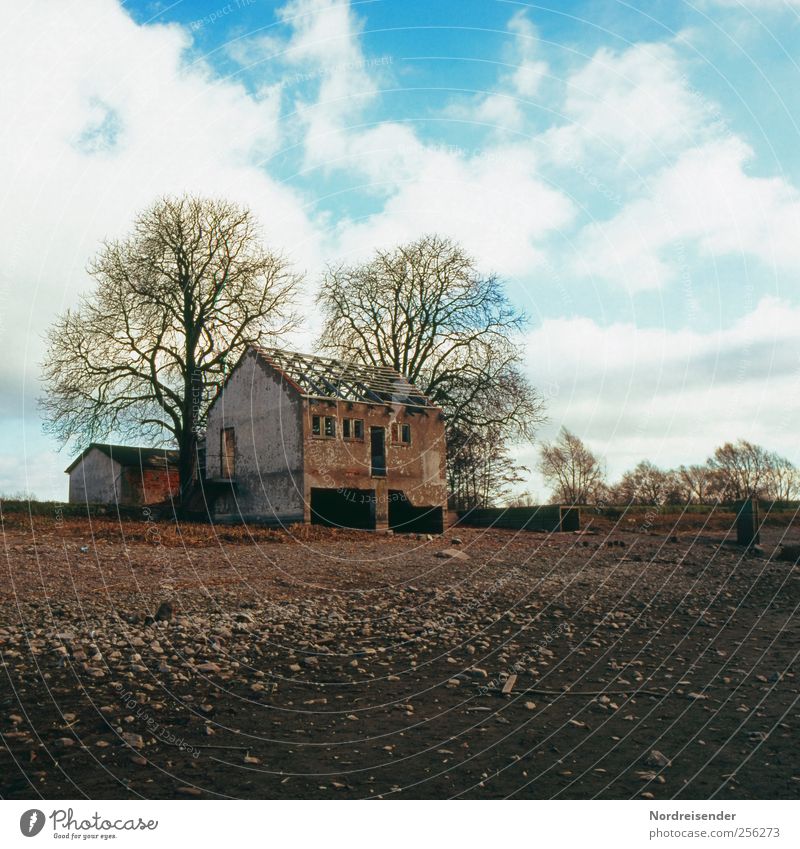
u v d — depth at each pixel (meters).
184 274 33.47
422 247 38.12
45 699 6.83
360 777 5.14
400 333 39.75
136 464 43.91
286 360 33.72
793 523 36.16
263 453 32.66
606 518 36.00
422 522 35.12
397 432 34.00
